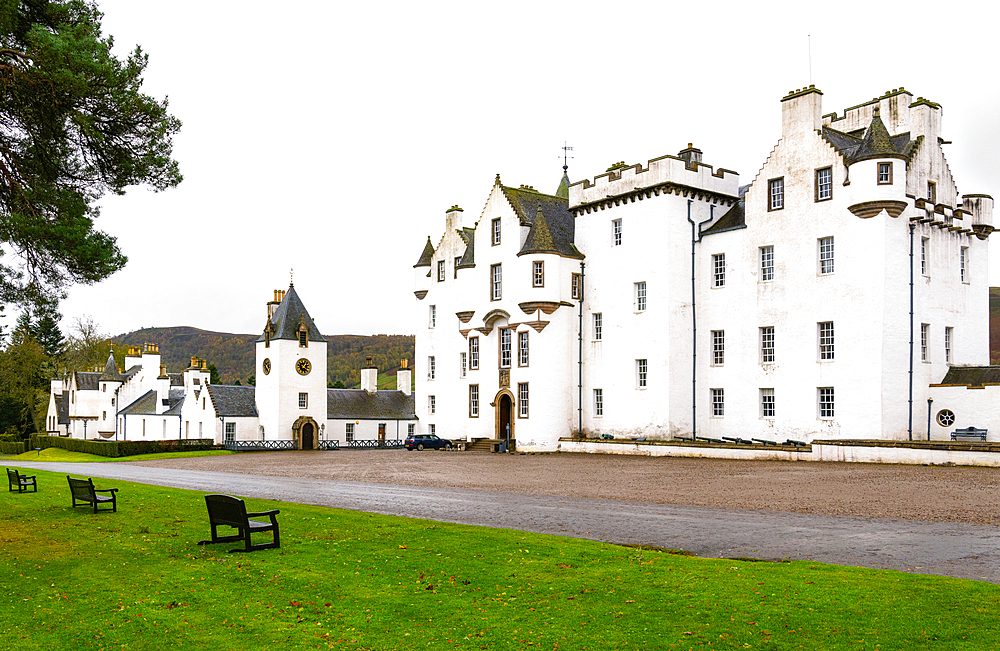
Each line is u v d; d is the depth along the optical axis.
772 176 49.59
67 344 120.06
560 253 58.22
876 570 13.98
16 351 102.00
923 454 37.16
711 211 55.47
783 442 48.06
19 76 19.59
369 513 22.30
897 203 43.59
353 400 83.44
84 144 21.48
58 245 20.70
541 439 57.59
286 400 75.56
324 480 36.31
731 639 10.50
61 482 32.94
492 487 31.62
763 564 14.69
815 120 47.38
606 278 57.53
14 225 20.14
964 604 11.67
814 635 10.55
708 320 52.94
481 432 63.66
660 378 53.16
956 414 43.50
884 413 43.31
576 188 60.22
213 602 12.77
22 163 21.45
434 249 75.38
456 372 68.25
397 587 13.48
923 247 46.34
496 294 61.47
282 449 74.44
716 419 52.34
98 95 20.55
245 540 16.61
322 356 78.12
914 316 44.81
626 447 52.19
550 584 13.45
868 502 24.25
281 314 77.12
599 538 18.39
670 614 11.59
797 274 47.88
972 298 48.97
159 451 70.81
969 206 49.84
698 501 25.66
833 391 45.84
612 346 56.78
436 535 18.11
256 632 11.28
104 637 11.09
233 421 76.19
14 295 22.11
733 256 51.69
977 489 26.83
